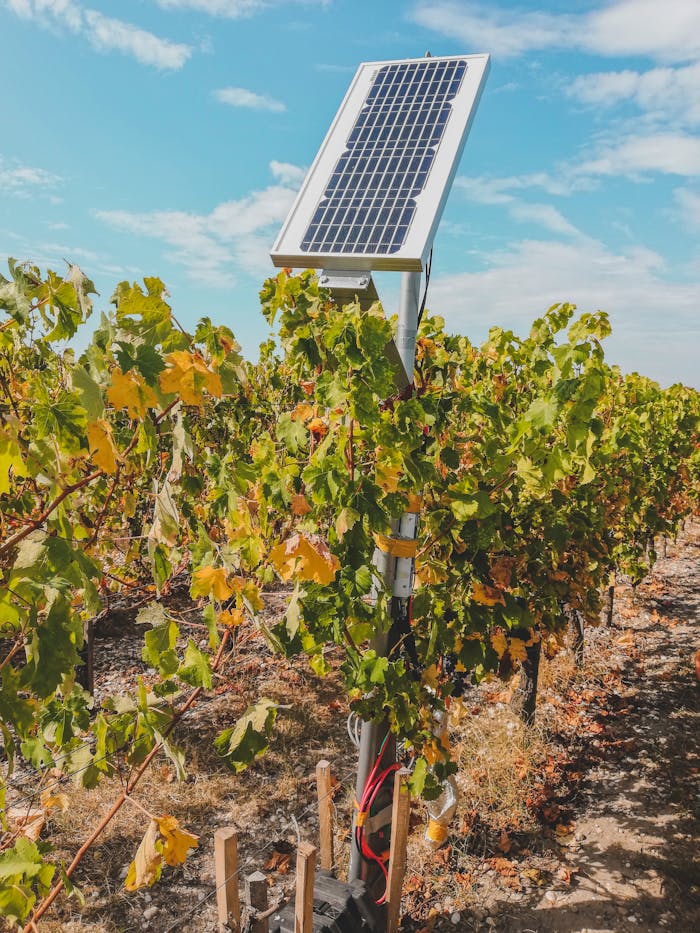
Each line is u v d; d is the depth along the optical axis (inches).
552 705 238.8
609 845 170.7
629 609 345.4
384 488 110.1
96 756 89.2
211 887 155.1
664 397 346.0
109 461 69.5
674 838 173.0
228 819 177.3
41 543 67.9
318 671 130.6
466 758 199.3
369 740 122.6
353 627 112.8
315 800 184.7
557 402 128.8
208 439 197.3
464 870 160.7
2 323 84.7
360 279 106.7
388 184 119.8
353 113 142.8
